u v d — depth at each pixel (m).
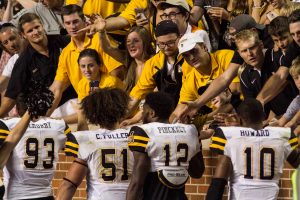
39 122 16.77
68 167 20.16
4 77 23.50
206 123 18.70
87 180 15.34
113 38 21.98
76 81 21.48
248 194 15.21
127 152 15.22
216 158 18.62
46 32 23.52
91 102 15.29
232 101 19.03
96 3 23.11
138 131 15.09
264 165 15.20
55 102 21.47
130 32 20.88
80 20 21.38
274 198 15.30
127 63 21.14
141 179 14.99
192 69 19.59
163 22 19.92
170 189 15.20
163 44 19.84
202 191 18.80
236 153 15.16
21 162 16.62
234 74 18.59
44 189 16.86
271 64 18.69
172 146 15.16
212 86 18.42
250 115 15.23
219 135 15.22
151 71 20.16
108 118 15.23
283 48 18.33
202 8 21.67
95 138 15.17
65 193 15.11
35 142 16.67
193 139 15.43
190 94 19.53
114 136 15.23
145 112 15.50
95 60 20.84
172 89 20.05
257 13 21.59
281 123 17.59
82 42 21.44
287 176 18.02
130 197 14.91
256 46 18.41
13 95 22.12
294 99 17.61
